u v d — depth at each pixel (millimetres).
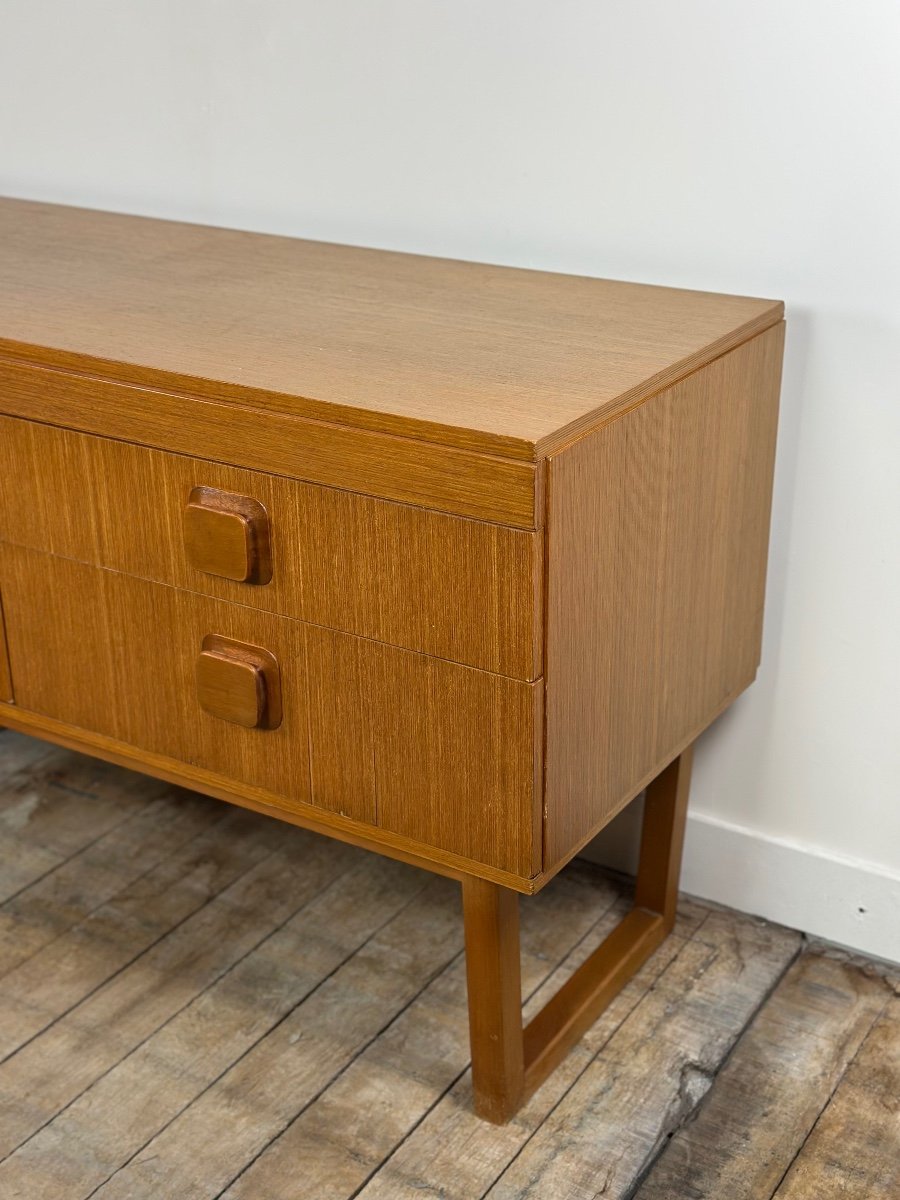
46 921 1600
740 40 1326
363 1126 1328
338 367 1174
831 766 1538
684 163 1395
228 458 1165
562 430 1035
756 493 1394
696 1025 1455
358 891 1654
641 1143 1310
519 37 1435
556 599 1081
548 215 1487
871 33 1267
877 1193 1257
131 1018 1458
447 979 1516
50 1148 1301
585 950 1559
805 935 1604
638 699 1262
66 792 1841
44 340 1237
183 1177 1271
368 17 1510
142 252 1555
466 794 1166
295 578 1176
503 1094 1313
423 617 1119
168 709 1324
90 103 1735
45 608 1357
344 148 1584
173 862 1703
